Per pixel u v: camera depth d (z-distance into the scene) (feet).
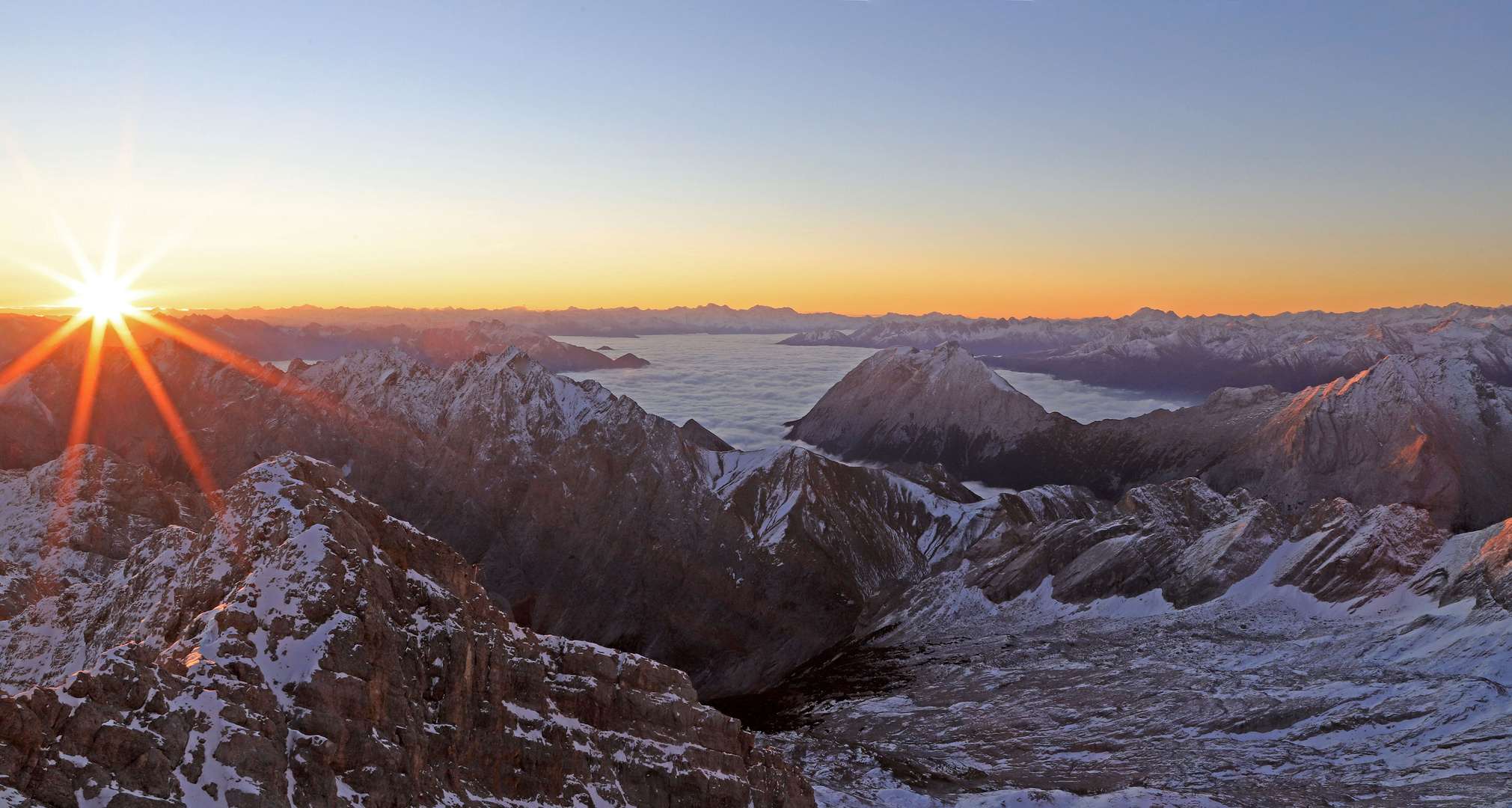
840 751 439.22
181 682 166.61
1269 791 380.58
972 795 382.01
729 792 245.65
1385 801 357.82
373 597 200.54
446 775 199.11
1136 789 379.76
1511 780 368.68
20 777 135.95
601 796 224.74
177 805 148.25
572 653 252.62
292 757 169.07
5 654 274.57
